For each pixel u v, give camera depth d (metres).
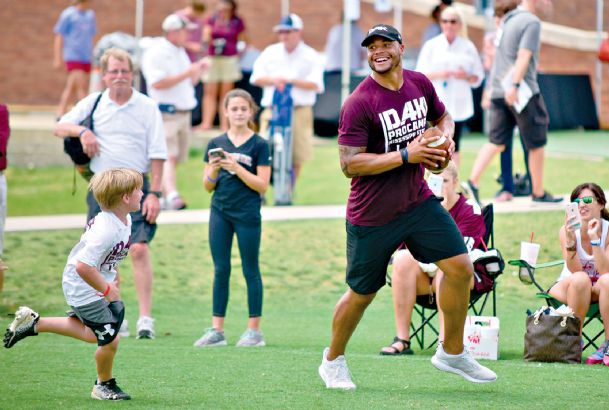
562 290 15.84
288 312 20.62
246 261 17.30
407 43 45.88
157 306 21.14
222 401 12.16
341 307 12.72
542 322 15.12
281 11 47.28
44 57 46.03
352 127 12.06
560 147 34.69
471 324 15.83
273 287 22.12
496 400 12.16
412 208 12.20
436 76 26.48
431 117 12.85
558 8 41.94
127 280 22.56
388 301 21.30
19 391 12.88
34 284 22.20
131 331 19.17
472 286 15.98
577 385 13.10
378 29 11.95
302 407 11.80
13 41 45.84
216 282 17.28
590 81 39.66
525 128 24.94
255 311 17.27
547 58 42.00
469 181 25.17
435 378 13.64
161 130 18.00
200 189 31.50
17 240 24.66
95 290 12.23
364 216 12.23
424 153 11.74
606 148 34.47
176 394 12.62
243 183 17.19
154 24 46.12
